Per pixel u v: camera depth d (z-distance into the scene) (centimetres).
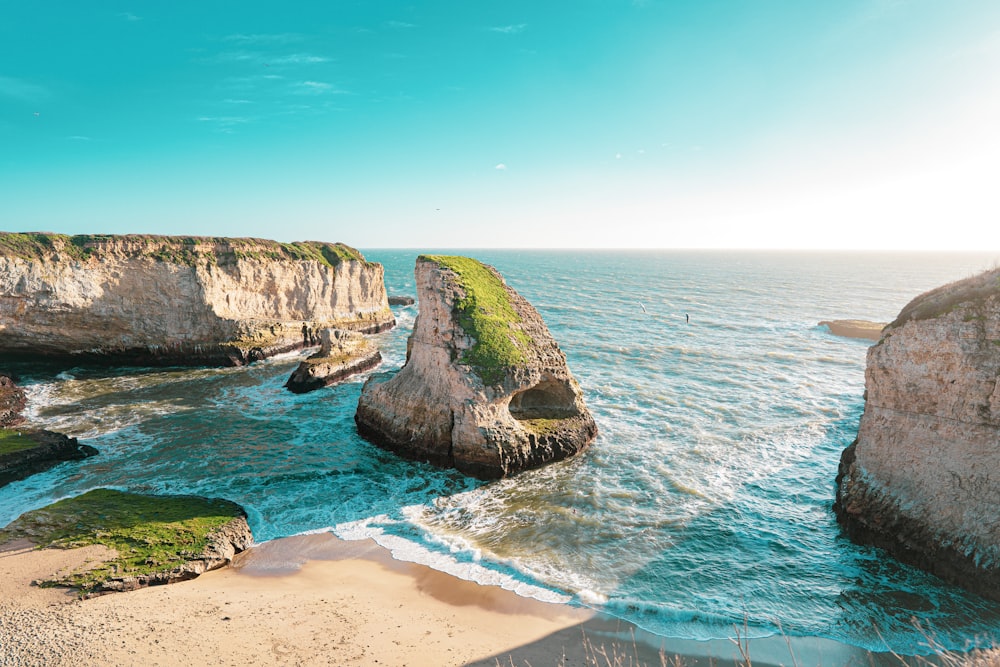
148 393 3875
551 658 1391
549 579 1752
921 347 1766
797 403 3588
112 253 4466
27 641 1339
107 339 4506
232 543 1911
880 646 1442
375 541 1992
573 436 2769
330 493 2352
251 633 1439
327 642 1420
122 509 2084
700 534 2030
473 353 2708
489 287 3170
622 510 2211
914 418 1803
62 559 1748
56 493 2292
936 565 1698
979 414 1636
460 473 2550
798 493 2342
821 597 1656
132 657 1299
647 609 1596
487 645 1440
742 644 1461
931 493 1745
